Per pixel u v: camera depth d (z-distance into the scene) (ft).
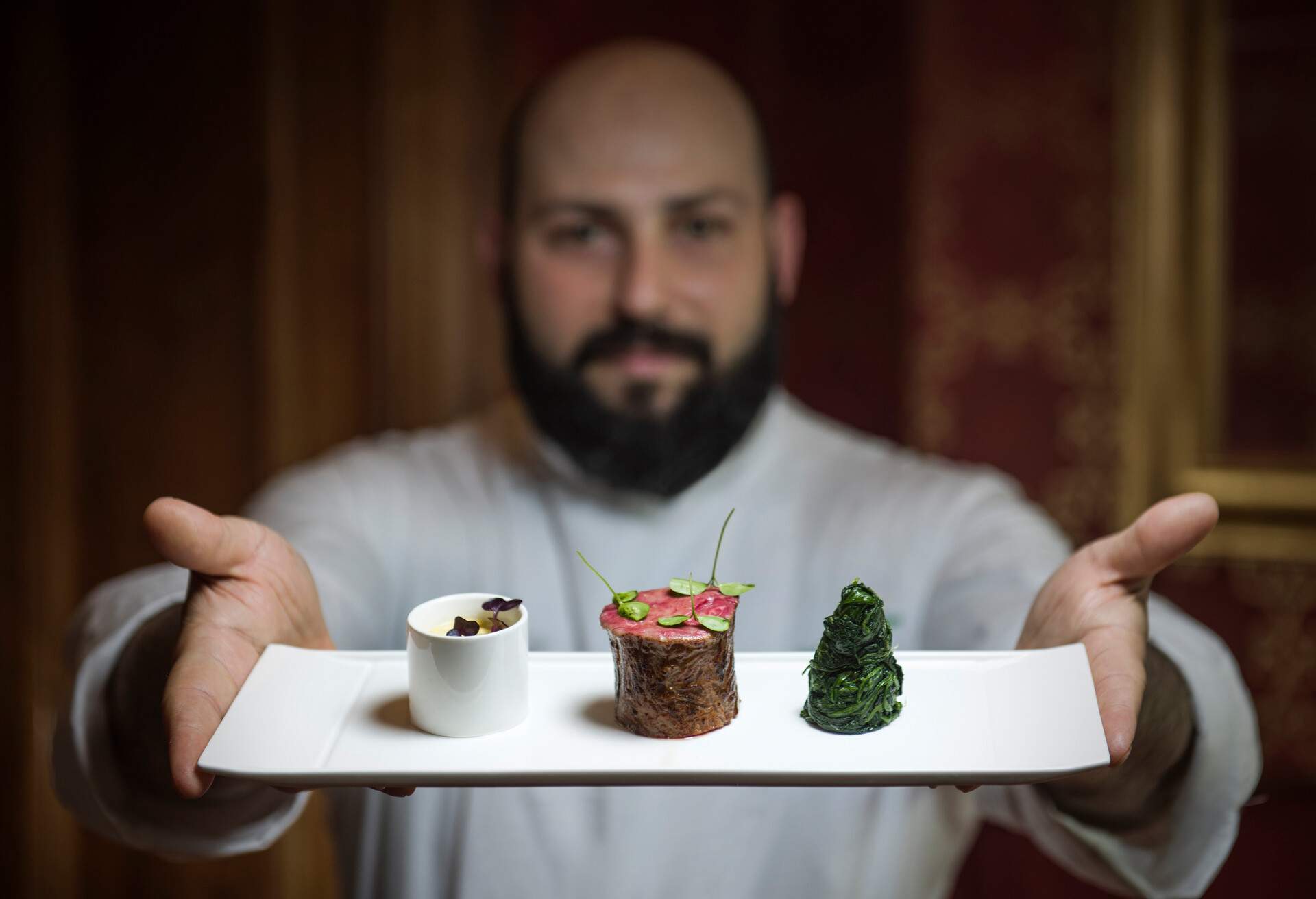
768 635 4.99
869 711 2.44
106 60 5.72
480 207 5.91
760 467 5.39
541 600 5.15
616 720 2.55
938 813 4.53
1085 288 6.23
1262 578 6.18
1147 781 3.05
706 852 4.29
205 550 2.59
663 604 2.58
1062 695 2.45
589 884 4.24
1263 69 6.01
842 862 4.34
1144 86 6.08
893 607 4.87
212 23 5.68
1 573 5.81
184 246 5.78
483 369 5.97
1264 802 5.99
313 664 2.65
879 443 6.17
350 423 5.89
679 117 5.34
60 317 5.77
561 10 5.96
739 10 6.05
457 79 5.82
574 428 5.30
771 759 2.33
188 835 3.12
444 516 5.29
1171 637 3.17
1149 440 6.23
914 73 6.17
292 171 5.74
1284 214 6.04
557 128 5.34
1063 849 3.48
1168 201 6.12
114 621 3.17
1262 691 6.21
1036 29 6.16
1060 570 2.83
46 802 5.84
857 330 6.27
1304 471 6.09
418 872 4.36
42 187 5.69
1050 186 6.22
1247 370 6.15
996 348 6.32
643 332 5.29
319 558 4.64
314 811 5.82
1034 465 6.37
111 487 5.87
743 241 5.40
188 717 2.38
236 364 5.79
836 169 6.20
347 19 5.71
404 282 5.81
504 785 2.25
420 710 2.48
